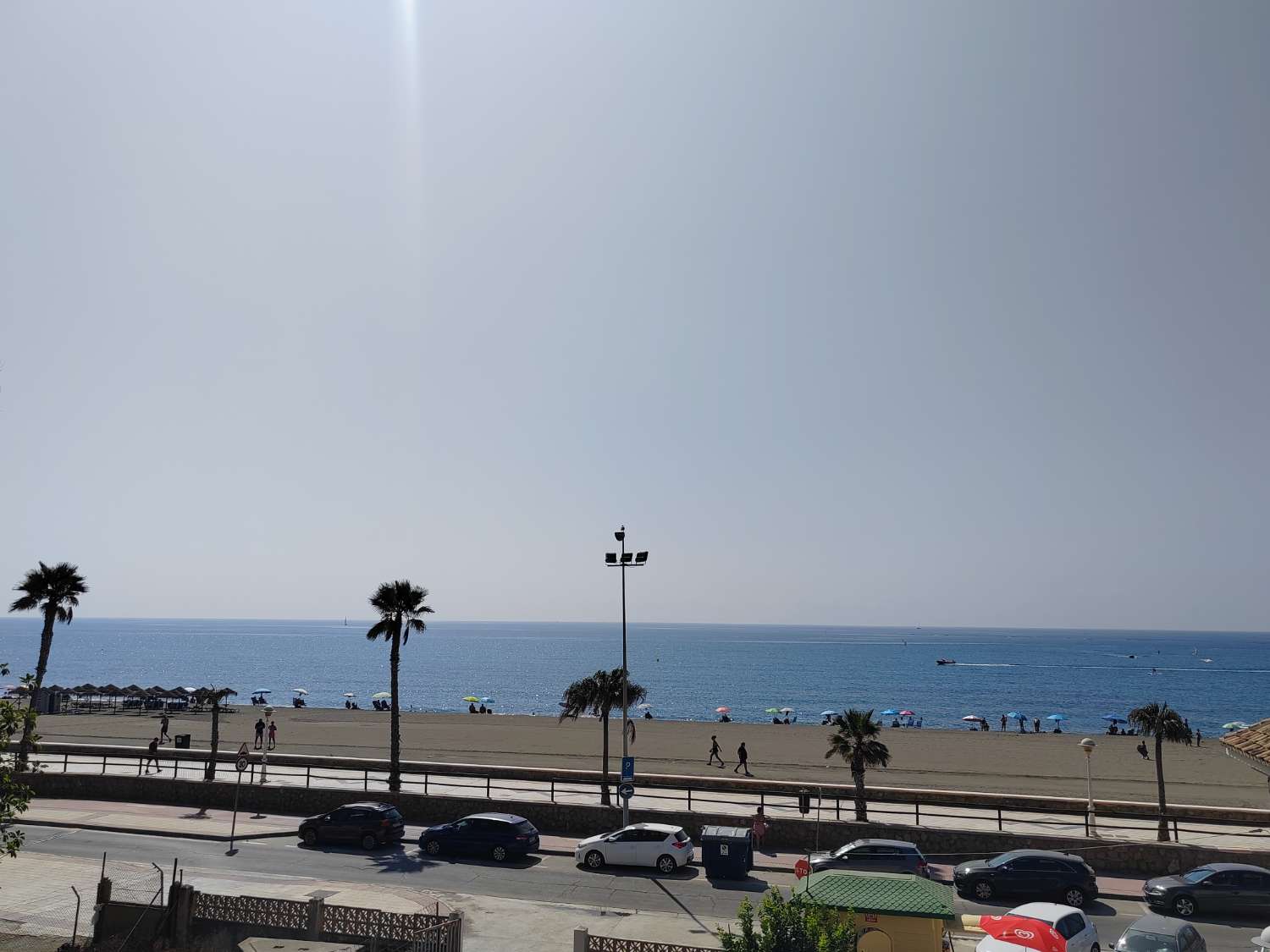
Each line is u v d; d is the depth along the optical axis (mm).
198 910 18656
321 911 18047
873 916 16047
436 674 179375
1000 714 110750
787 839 30625
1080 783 44469
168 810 35125
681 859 27234
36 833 30953
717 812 33531
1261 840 30188
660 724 73062
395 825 30391
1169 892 23578
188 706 81625
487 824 28875
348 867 27188
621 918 22078
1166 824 29938
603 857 27500
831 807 34875
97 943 18531
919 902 16250
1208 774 47969
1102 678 182000
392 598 36906
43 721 65375
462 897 23906
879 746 31781
